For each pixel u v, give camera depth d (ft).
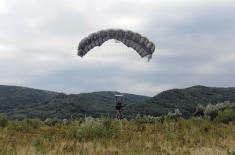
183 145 54.03
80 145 52.31
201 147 52.03
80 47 99.30
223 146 53.31
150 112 479.82
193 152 47.80
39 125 80.59
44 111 643.86
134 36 98.07
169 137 60.49
